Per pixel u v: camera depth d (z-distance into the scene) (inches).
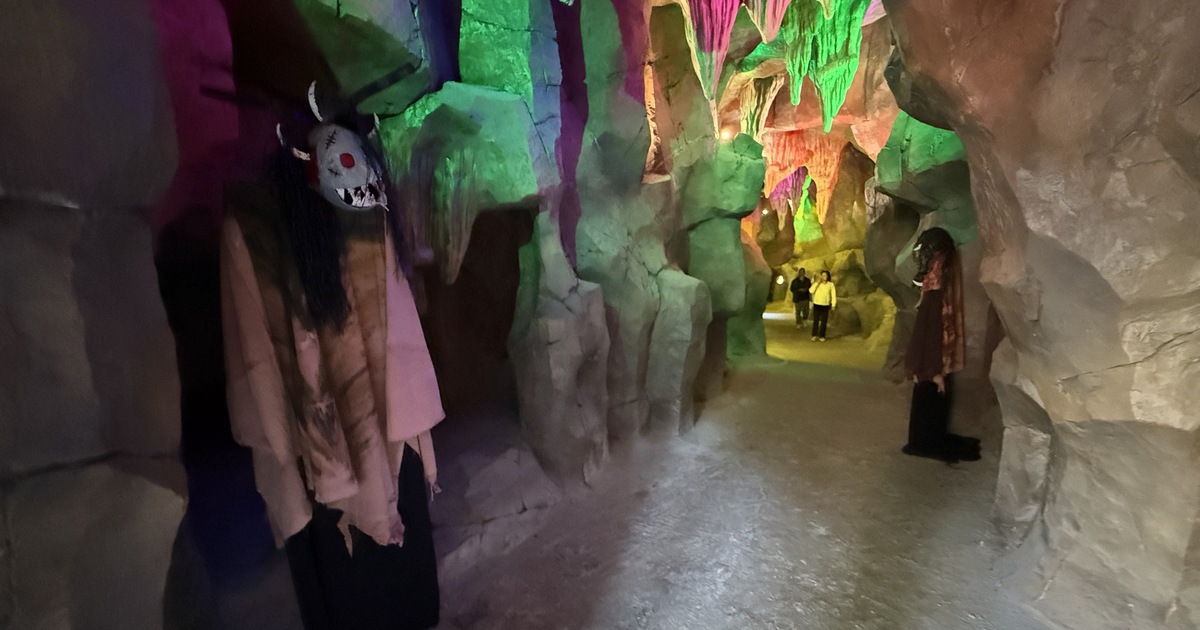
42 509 41.6
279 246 65.7
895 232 275.4
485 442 152.0
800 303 482.6
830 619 103.2
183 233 82.0
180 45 69.6
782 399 243.9
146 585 48.5
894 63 136.0
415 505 93.3
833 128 428.8
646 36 184.4
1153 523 85.4
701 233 243.6
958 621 101.3
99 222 46.8
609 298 180.1
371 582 89.0
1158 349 79.5
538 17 147.9
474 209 139.6
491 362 173.3
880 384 267.6
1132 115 75.3
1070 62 79.3
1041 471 114.3
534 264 153.6
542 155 143.4
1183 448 79.7
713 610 106.7
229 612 73.0
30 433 41.3
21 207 40.6
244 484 83.2
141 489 47.9
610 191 186.9
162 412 52.3
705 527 136.6
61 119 41.7
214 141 78.9
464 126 130.2
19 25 38.7
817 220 579.8
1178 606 84.0
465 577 118.0
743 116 385.7
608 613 106.3
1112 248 79.1
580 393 160.7
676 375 194.1
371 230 72.8
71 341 43.4
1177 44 70.7
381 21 71.3
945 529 132.2
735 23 265.0
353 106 72.8
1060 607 97.5
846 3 277.0
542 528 136.6
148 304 51.4
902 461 172.9
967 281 193.9
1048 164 83.4
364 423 72.2
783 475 164.7
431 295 160.6
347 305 69.6
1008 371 114.0
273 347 65.5
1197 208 72.5
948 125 130.1
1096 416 88.5
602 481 160.9
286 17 69.4
